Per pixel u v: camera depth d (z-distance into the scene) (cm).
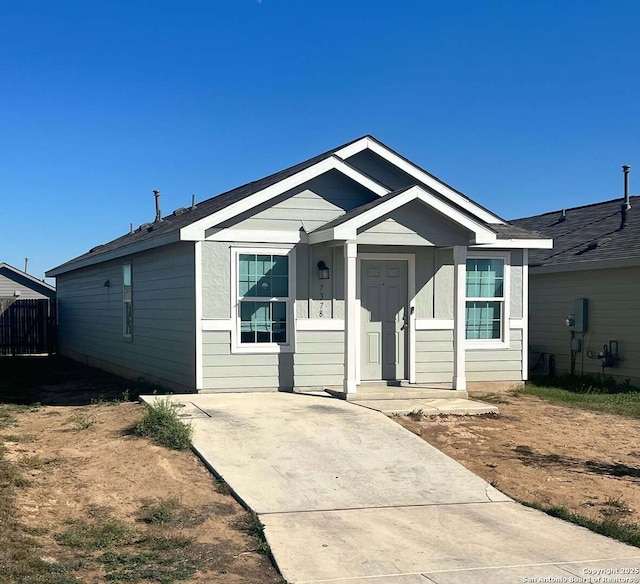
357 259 1341
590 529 675
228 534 632
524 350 1486
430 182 1440
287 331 1292
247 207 1251
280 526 656
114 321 1886
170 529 634
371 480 802
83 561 546
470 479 820
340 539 629
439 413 1127
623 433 1098
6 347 2705
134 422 993
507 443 994
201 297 1245
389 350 1358
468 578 548
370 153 1422
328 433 959
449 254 1394
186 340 1298
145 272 1579
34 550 552
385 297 1358
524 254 1489
